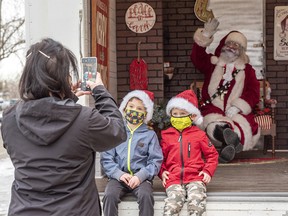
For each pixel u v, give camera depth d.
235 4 6.98
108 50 5.78
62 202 1.94
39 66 1.99
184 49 7.16
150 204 3.56
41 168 1.94
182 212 3.70
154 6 6.60
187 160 3.84
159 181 4.67
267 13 7.05
